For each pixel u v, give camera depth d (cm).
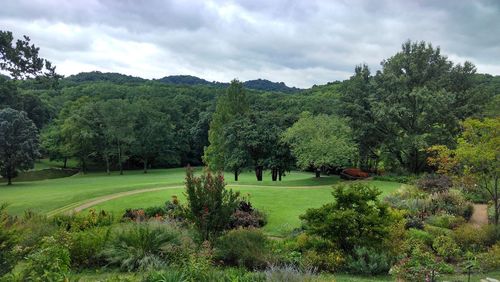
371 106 4072
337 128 3862
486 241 1527
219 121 4850
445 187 2467
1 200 2752
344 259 1244
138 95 8606
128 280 858
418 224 1812
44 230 1361
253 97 6538
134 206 2281
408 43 4197
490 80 5938
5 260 650
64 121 6669
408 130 4022
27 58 2467
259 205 2338
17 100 5991
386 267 1206
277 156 4062
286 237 1673
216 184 1377
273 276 885
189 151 7600
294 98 6956
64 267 601
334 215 1302
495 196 1828
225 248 1264
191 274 849
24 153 4625
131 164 7388
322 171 5091
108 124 6206
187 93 9269
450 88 4178
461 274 1194
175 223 1584
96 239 1205
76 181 4991
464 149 1833
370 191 1389
